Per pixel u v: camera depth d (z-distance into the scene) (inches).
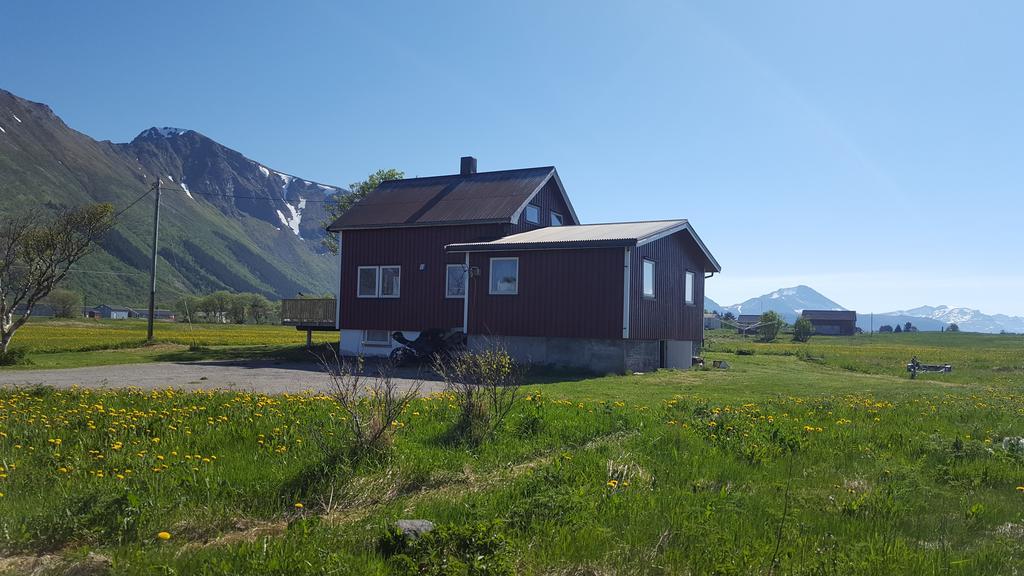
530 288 995.3
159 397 519.2
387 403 346.3
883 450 379.6
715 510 252.2
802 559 204.2
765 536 226.8
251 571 189.3
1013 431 456.1
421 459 321.1
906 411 550.0
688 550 213.8
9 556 206.4
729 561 202.5
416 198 1263.5
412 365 1017.5
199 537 228.5
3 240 1122.0
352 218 1235.2
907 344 3316.9
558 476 282.8
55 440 334.6
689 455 347.9
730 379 914.1
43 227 1157.7
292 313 1320.1
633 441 378.3
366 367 991.6
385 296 1189.1
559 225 1286.9
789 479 289.1
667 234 1027.9
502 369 516.1
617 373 940.0
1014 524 252.7
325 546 209.8
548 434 402.9
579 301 958.4
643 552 211.5
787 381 907.4
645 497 267.3
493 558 195.5
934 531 242.7
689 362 1197.1
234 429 371.2
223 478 275.9
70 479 273.7
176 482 268.2
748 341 3034.0
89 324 3452.3
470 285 1042.7
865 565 198.8
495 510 249.1
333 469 289.9
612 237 946.7
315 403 483.2
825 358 1556.3
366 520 237.8
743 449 360.8
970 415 531.8
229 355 1245.7
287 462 306.7
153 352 1323.8
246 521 241.9
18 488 266.1
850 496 279.3
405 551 201.5
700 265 1218.6
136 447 327.0
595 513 244.7
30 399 497.0
